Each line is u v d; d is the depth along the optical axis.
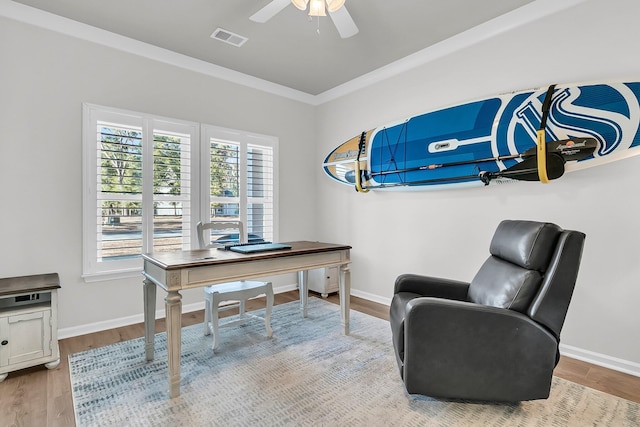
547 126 2.22
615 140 2.00
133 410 1.67
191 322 2.95
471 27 2.67
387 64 3.34
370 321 2.97
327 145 4.18
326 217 4.20
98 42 2.70
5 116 2.34
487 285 1.90
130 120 2.86
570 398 1.78
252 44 2.92
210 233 3.35
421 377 1.63
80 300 2.65
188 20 2.54
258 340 2.54
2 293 1.94
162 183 3.04
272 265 2.19
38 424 1.56
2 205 2.33
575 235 1.58
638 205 2.00
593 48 2.14
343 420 1.60
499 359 1.59
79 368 2.09
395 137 3.20
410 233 3.27
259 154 3.80
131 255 2.87
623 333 2.07
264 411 1.67
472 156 2.62
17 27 2.37
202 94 3.32
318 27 2.64
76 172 2.61
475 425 1.56
